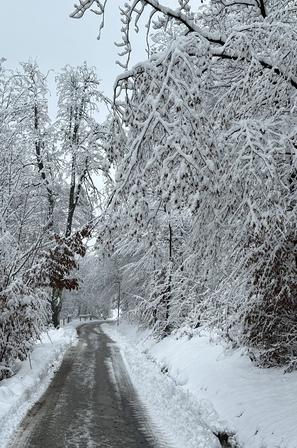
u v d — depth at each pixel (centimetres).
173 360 1510
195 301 1553
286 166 759
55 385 1271
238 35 668
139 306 2305
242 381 948
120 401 1099
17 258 1265
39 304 1317
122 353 2159
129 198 619
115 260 3231
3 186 1318
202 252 729
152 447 755
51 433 812
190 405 939
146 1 662
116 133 685
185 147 591
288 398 757
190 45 648
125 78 670
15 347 1249
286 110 760
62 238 1402
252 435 679
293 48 685
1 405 922
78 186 2817
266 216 634
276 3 834
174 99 598
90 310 7025
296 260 838
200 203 654
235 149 654
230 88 762
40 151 2427
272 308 926
